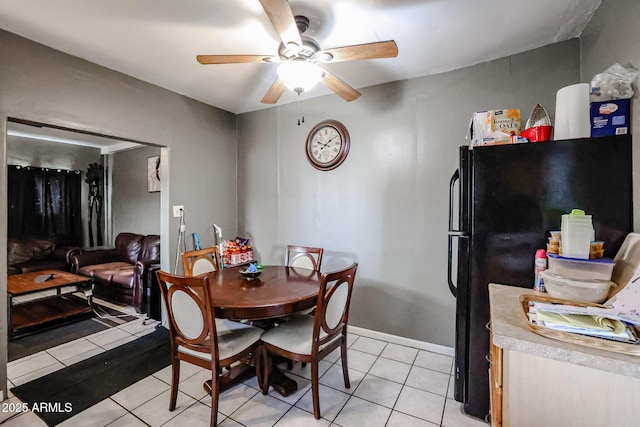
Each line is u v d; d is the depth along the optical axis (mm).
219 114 3576
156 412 1828
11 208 4648
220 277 2377
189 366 2379
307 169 3277
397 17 1826
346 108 3000
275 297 1860
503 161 1633
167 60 2393
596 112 1484
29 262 4426
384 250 2830
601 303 1232
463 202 1803
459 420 1759
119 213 5434
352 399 1959
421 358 2500
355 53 1690
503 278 1638
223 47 2191
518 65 2252
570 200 1495
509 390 1003
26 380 2168
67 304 3650
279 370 2225
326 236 3160
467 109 2443
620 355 844
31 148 4863
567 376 928
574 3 1696
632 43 1378
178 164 3121
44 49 2152
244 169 3771
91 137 4906
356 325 2980
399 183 2744
